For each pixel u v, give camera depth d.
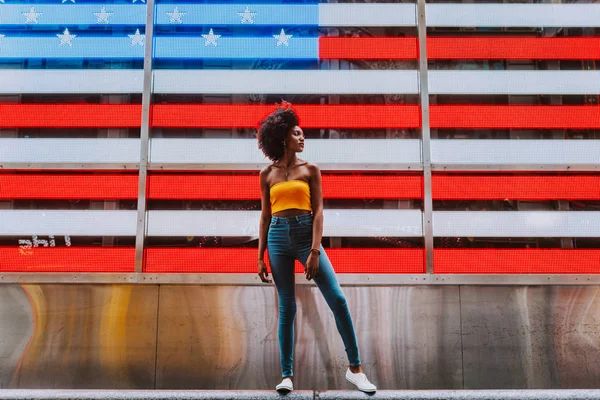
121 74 4.00
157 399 3.12
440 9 4.08
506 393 3.15
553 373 3.68
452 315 3.74
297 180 3.03
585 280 3.77
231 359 3.68
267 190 3.16
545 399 3.11
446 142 3.96
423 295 3.77
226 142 3.95
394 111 3.99
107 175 3.92
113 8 4.07
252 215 3.89
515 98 4.02
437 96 4.01
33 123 3.95
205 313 3.74
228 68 4.03
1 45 4.04
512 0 4.09
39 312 3.73
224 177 3.92
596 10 4.07
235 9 4.07
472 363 3.68
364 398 3.01
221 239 3.87
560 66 4.05
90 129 3.96
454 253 3.84
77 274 3.77
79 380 3.65
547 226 3.89
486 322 3.73
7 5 4.08
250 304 3.75
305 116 3.98
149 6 4.07
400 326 3.72
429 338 3.71
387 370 3.67
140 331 3.71
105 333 3.71
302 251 2.98
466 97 4.02
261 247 3.13
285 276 3.01
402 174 3.94
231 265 3.82
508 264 3.83
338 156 3.95
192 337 3.71
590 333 3.71
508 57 4.03
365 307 3.75
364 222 3.89
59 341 3.70
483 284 3.77
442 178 3.93
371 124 3.97
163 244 3.87
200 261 3.83
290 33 4.06
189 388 3.65
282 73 4.02
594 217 3.91
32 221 3.87
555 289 3.78
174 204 3.91
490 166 3.93
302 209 3.01
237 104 3.99
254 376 3.66
